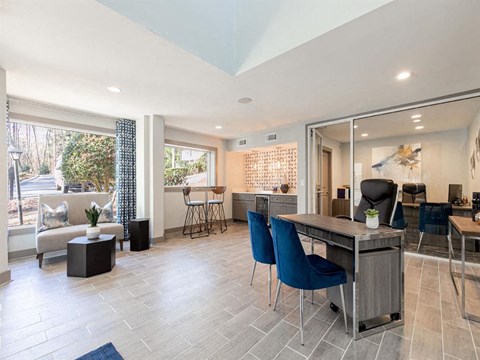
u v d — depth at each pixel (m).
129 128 4.54
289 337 1.74
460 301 2.28
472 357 1.54
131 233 3.98
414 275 2.92
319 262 2.00
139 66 2.42
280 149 6.31
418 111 3.67
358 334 1.73
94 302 2.25
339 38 1.91
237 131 5.66
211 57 2.36
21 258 3.51
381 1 1.55
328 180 5.79
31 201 3.83
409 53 2.14
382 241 1.84
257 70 2.48
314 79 2.71
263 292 2.47
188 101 3.50
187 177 6.04
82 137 4.41
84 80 2.77
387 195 2.73
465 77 2.66
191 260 3.48
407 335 1.77
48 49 2.12
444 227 3.60
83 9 1.62
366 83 2.83
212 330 1.82
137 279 2.79
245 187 7.29
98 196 4.25
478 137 3.25
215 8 2.39
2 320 1.94
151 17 1.86
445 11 1.59
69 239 3.35
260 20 2.32
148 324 1.90
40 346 1.63
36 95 3.28
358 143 4.25
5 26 1.79
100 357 1.53
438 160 3.68
